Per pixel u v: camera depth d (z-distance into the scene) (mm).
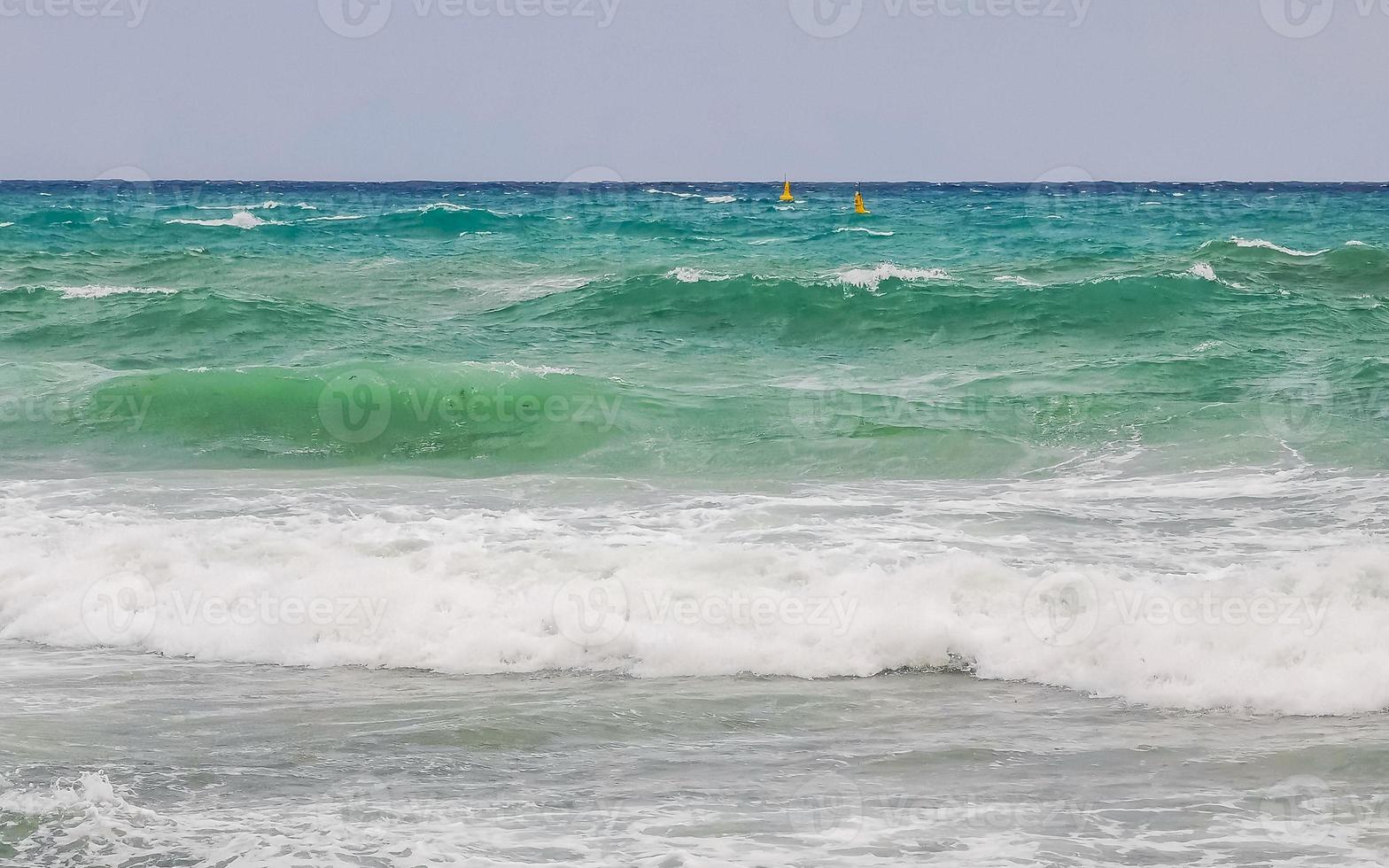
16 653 28391
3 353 66312
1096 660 26422
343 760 21547
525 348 68812
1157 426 49000
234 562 32000
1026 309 75312
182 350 67438
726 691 25812
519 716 24094
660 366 63906
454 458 47344
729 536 34906
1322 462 43625
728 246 131250
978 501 39500
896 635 27516
